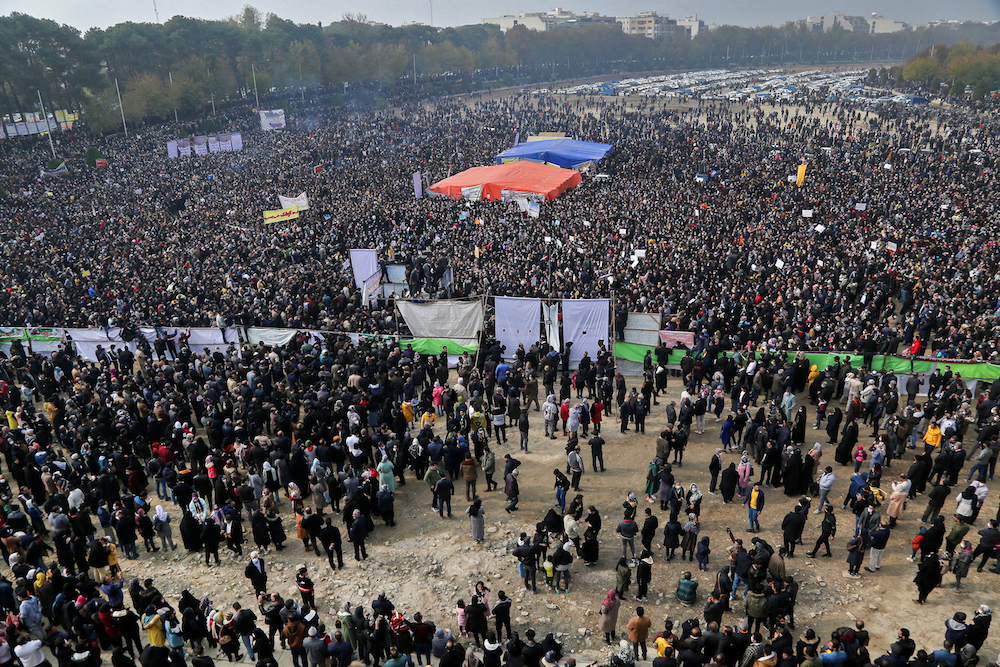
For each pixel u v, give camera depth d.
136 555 18.67
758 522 18.80
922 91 150.50
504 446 23.89
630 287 34.72
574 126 106.75
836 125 108.38
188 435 21.42
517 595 16.64
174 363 28.73
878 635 14.78
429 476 19.67
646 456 22.78
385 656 14.80
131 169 77.81
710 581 16.73
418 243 46.47
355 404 23.14
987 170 60.91
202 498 19.12
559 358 27.39
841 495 20.02
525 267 39.50
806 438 23.39
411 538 19.02
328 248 46.28
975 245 39.72
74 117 106.38
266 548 18.56
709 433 24.27
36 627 14.99
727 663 13.38
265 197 63.00
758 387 25.44
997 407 21.45
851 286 34.59
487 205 55.88
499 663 13.67
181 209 62.00
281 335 30.56
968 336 27.12
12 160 82.50
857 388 23.48
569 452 20.44
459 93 174.75
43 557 18.88
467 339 29.59
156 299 36.03
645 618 14.18
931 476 20.31
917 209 48.75
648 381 24.64
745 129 97.38
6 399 26.94
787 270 36.94
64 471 20.39
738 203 53.25
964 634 13.45
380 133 99.94
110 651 15.02
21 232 54.31
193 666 12.92
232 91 132.50
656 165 69.69
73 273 42.31
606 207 53.69
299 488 20.55
